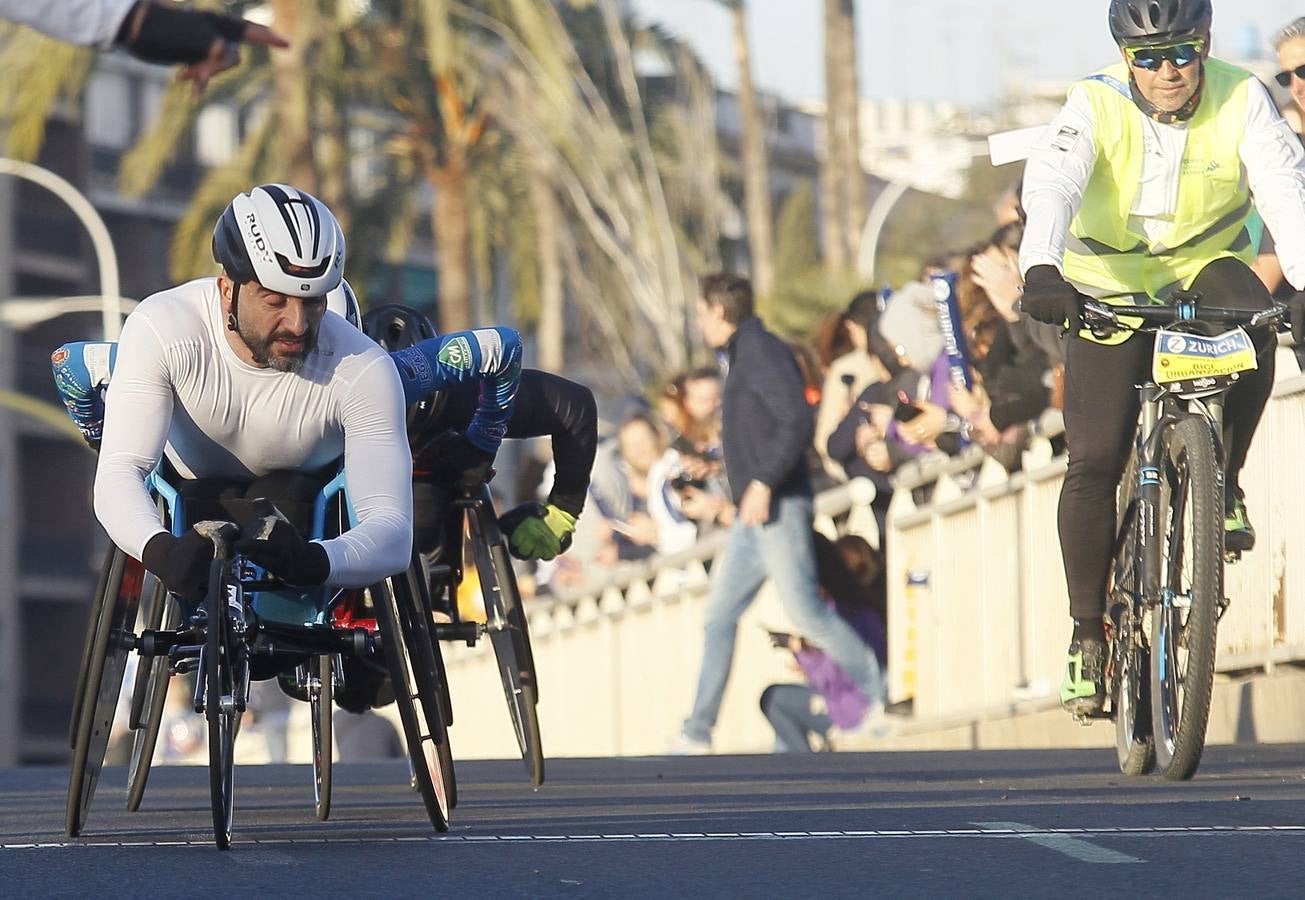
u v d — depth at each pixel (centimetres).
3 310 9406
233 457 1572
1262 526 2638
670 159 10200
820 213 17650
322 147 8631
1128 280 1920
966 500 3241
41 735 14450
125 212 14788
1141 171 1886
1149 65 1836
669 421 4234
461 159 9125
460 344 1778
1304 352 2538
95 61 8112
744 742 3884
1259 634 2652
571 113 8988
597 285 10338
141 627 1730
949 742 3294
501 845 1512
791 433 3303
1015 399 2953
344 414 1561
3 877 1372
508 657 2092
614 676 4653
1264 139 1875
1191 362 1775
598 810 1802
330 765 1742
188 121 8488
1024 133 1922
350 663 1753
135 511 1486
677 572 4188
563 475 2103
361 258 9125
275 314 1505
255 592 1550
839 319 3784
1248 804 1670
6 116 8144
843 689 3431
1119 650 1920
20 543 14175
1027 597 3028
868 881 1309
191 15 1413
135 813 1855
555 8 9456
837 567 3488
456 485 1992
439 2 7719
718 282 3369
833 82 8706
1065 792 1809
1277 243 1850
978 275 2955
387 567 1510
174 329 1534
